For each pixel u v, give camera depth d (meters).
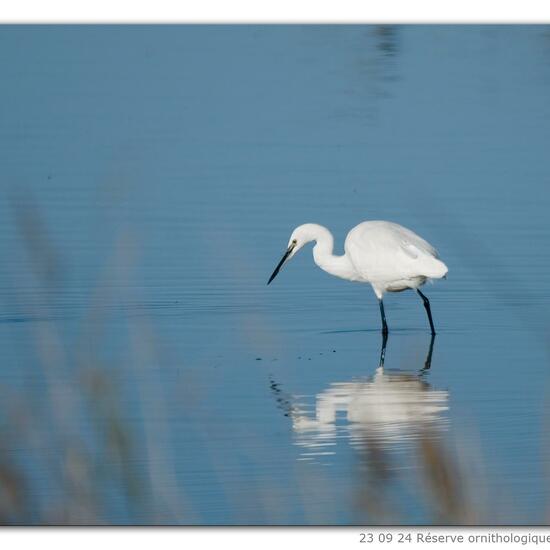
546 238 17.53
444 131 24.00
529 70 29.77
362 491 7.57
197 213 18.61
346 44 33.00
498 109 25.86
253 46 32.62
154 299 15.09
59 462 7.87
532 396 11.59
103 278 7.48
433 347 13.59
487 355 13.23
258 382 12.04
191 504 8.70
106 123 24.17
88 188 19.48
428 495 5.88
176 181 20.39
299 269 16.92
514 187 20.16
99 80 28.08
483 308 15.30
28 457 8.23
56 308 14.19
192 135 23.41
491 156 22.14
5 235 17.19
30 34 32.62
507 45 32.78
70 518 6.16
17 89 27.05
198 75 28.81
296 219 18.55
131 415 10.58
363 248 14.41
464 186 20.23
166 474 8.91
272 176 20.83
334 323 14.66
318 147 22.81
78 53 30.81
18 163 21.19
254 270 16.45
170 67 29.62
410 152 22.42
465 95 27.17
